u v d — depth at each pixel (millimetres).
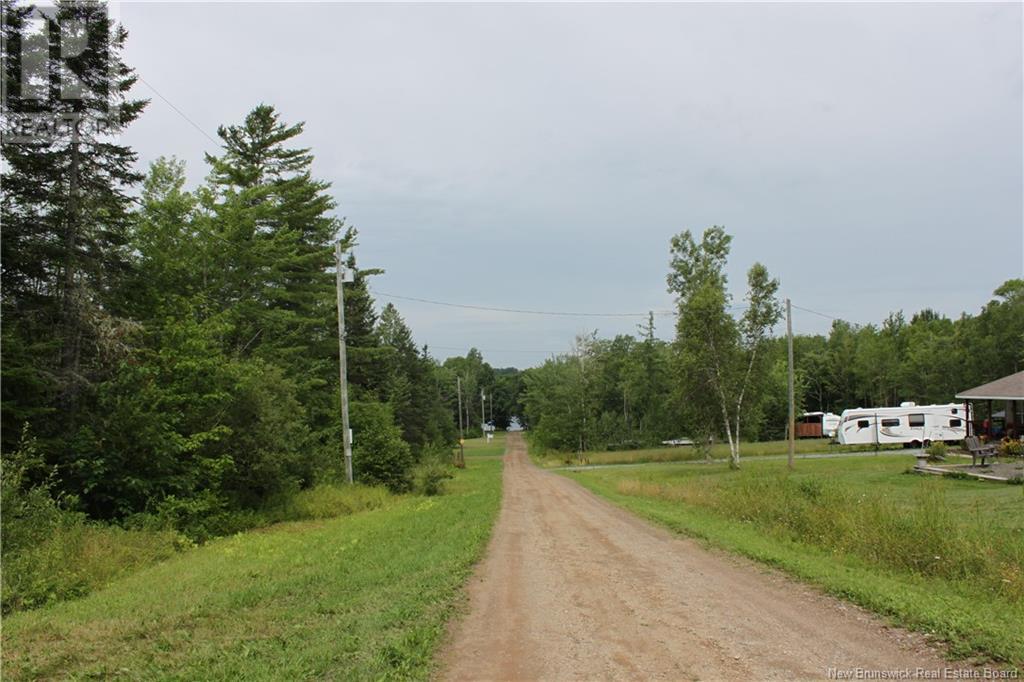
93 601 8477
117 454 15281
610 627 6855
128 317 19000
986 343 60375
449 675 5449
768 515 14594
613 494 25906
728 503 17141
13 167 15680
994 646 5711
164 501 16062
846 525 11531
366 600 7910
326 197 34469
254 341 29984
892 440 52531
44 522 11406
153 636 6543
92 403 16266
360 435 32375
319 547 12883
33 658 5816
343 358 26500
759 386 45812
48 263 16125
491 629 6836
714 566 10164
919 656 5727
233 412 20172
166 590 8844
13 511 10812
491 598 8258
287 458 21594
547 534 14445
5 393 14438
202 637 6465
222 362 19125
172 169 23797
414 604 7527
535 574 9820
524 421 158750
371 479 30953
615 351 93688
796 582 8789
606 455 64062
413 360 59219
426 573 9516
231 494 19578
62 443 14914
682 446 72125
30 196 15891
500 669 5586
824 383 92375
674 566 10234
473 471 54156
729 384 45000
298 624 6957
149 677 5395
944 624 6367
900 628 6551
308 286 33938
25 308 16078
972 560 8969
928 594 7742
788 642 6199
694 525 14586
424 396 59781
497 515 18781
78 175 16297
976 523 12516
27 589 8898
